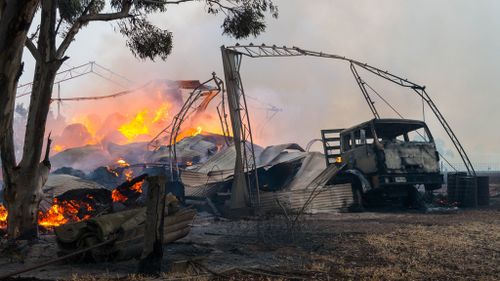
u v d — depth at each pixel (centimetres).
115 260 689
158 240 601
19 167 970
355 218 1297
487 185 1666
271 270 610
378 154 1495
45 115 973
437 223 1112
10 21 529
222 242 888
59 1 1318
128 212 747
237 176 1611
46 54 971
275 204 1502
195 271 605
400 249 756
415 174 1514
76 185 1444
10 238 945
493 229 974
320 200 1501
